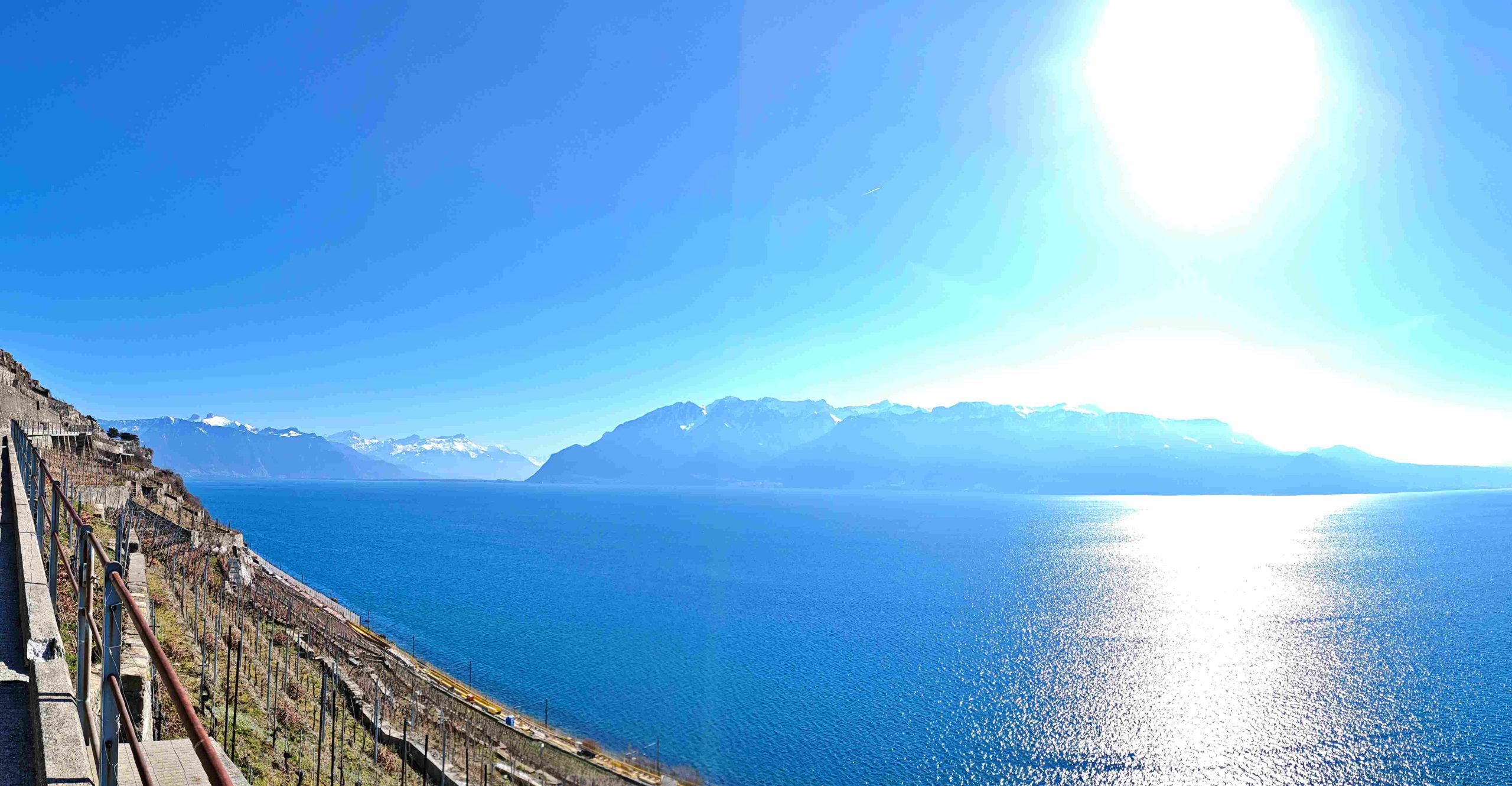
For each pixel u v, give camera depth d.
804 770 71.56
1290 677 103.50
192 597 37.12
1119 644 126.38
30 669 8.70
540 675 99.00
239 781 7.00
